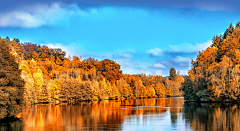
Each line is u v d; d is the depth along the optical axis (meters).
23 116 64.19
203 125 46.12
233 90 88.12
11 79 54.00
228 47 113.50
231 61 94.94
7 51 61.03
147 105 103.69
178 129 43.16
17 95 58.03
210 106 83.94
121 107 93.75
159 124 49.03
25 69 120.88
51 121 54.44
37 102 120.75
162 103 116.81
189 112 68.56
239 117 54.72
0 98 46.59
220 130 40.97
